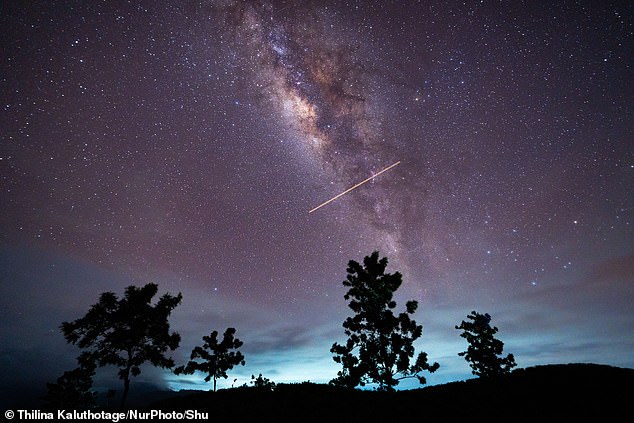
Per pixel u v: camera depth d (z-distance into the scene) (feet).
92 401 110.22
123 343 84.17
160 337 86.22
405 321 84.84
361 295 89.71
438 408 68.49
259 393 90.68
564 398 66.95
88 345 82.48
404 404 73.61
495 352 112.37
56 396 106.52
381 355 82.79
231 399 85.56
